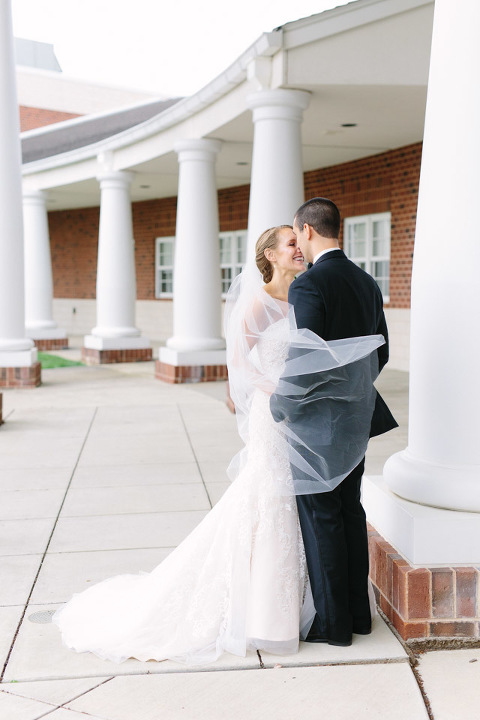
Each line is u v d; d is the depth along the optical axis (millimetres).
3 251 11617
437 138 3535
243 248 17797
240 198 17594
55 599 3867
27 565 4328
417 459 3664
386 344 3611
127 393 11367
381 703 2906
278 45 8109
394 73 8258
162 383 12523
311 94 8773
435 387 3557
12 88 11125
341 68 8242
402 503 3625
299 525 3391
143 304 20984
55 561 4387
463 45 3449
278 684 3057
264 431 3330
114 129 20047
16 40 28172
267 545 3309
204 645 3318
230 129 10898
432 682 3066
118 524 5051
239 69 9031
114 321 15602
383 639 3404
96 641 3350
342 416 3229
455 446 3523
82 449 7438
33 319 18469
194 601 3348
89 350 15797
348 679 3088
